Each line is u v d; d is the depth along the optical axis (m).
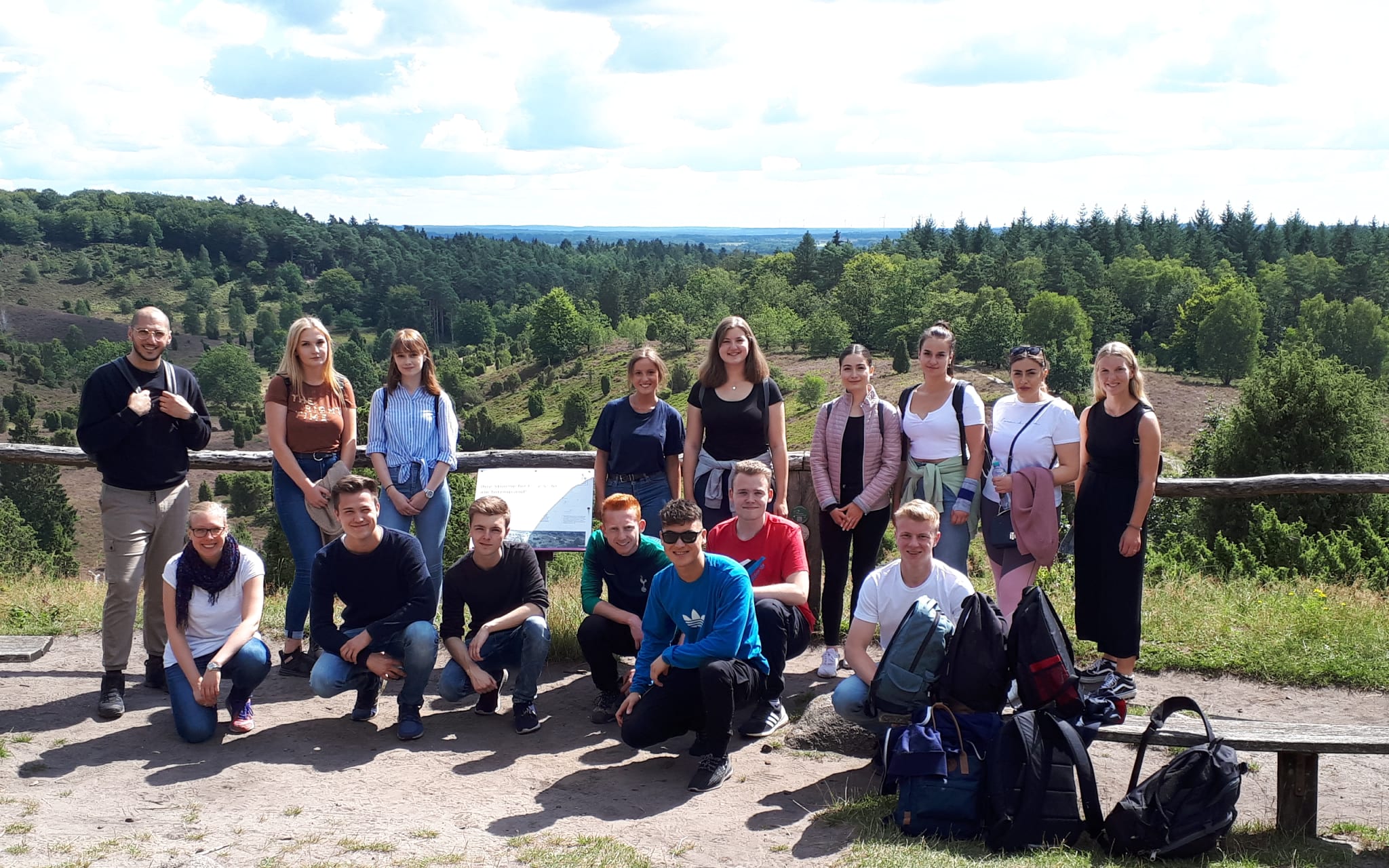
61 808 4.18
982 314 112.69
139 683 5.84
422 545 6.04
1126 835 3.80
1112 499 5.20
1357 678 5.67
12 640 5.90
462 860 3.73
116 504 5.41
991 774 3.95
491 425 116.19
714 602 4.77
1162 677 5.88
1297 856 3.83
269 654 5.17
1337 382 24.09
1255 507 13.02
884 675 4.52
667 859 3.80
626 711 4.85
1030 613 4.28
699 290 175.75
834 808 4.25
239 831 3.99
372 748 4.97
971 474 5.58
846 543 5.80
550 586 8.87
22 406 146.00
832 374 105.94
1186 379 98.19
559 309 156.12
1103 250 172.25
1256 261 158.25
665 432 6.03
